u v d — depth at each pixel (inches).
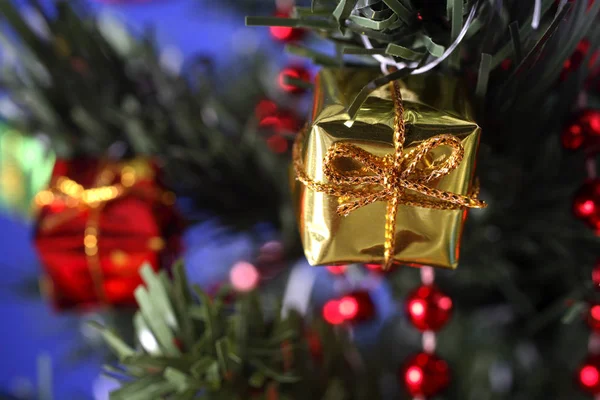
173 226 8.4
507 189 7.8
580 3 6.6
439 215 6.7
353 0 6.4
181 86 8.9
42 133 8.7
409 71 6.6
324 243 6.7
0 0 8.1
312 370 7.7
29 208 8.9
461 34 6.4
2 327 12.5
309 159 6.6
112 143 8.7
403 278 8.7
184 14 11.7
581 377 7.8
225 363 7.0
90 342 9.4
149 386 7.0
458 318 9.2
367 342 9.9
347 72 6.9
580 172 7.7
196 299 9.0
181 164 8.7
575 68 7.2
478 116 6.8
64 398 11.3
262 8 9.8
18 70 8.7
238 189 8.9
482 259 8.2
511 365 9.2
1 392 9.6
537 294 8.5
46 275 8.3
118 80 8.7
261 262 9.2
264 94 9.4
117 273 8.1
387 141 6.5
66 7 8.3
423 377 7.6
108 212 8.1
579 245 7.8
